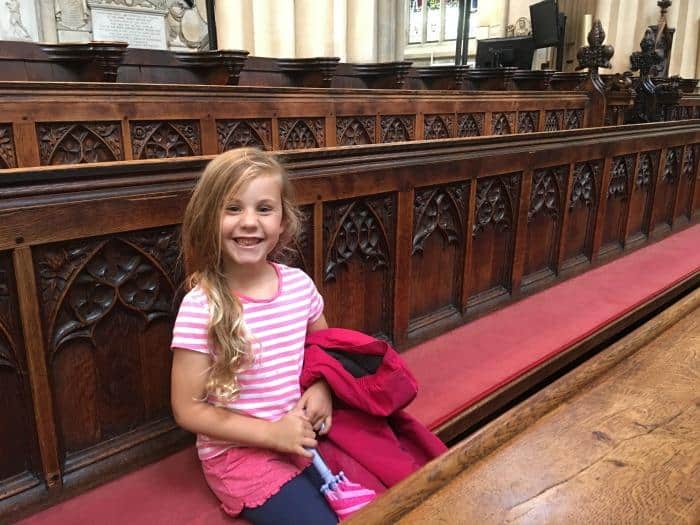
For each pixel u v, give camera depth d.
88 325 1.63
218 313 1.48
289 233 1.70
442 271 2.79
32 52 4.23
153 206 1.66
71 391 1.64
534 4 10.09
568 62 11.24
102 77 4.28
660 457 0.97
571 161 3.39
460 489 0.88
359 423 1.64
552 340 2.74
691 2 10.98
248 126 4.47
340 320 2.35
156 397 1.83
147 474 1.74
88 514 1.57
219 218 1.50
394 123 5.56
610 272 3.82
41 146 3.54
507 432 1.04
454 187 2.70
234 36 7.39
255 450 1.53
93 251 1.58
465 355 2.58
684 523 0.82
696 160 5.03
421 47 15.87
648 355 1.38
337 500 1.45
